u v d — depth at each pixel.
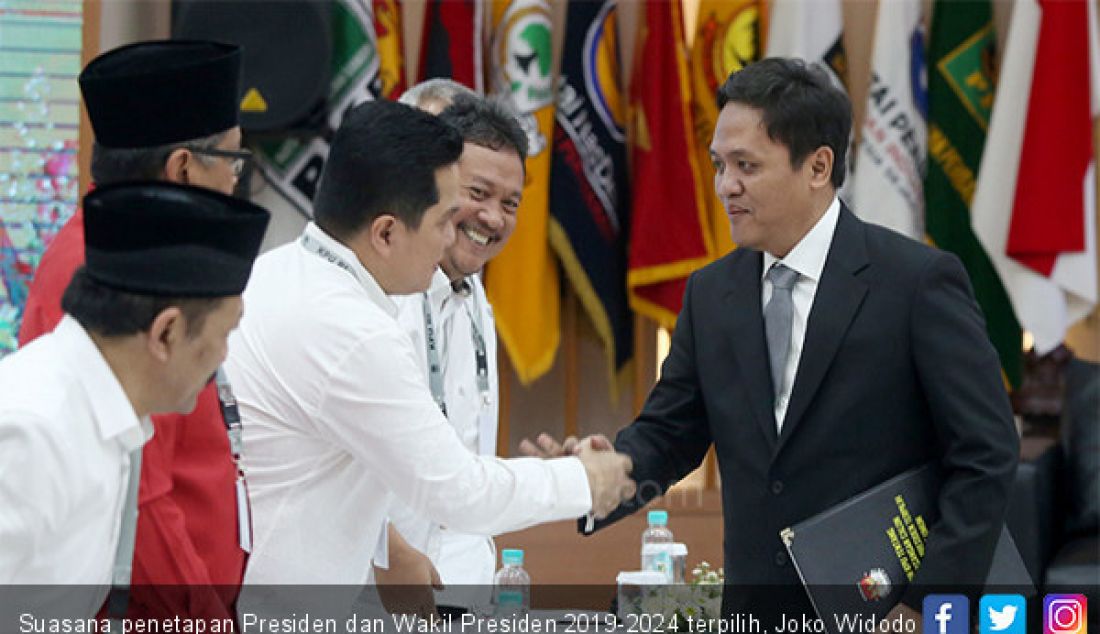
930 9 21.78
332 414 8.65
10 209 18.80
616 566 20.38
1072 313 20.94
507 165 11.39
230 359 8.77
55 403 6.62
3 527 6.38
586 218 20.34
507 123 11.48
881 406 9.38
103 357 6.85
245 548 8.56
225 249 6.93
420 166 8.68
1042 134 20.39
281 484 8.80
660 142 20.39
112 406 6.80
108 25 19.80
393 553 10.19
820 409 9.44
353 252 8.86
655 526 12.75
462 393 12.09
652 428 10.47
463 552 12.19
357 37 19.89
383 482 8.88
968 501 8.97
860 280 9.48
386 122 8.73
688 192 20.28
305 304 8.68
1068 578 18.34
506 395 21.48
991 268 20.95
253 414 8.74
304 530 8.83
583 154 20.38
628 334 21.02
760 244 9.67
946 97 20.91
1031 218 20.33
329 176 8.88
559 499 9.33
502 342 21.34
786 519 9.50
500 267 20.22
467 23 20.23
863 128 20.69
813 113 9.43
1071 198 20.38
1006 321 21.00
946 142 20.91
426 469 8.70
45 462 6.51
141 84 8.45
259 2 19.44
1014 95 20.59
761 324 9.74
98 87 8.50
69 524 6.70
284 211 20.05
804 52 20.55
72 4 18.84
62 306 6.93
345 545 9.00
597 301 20.41
